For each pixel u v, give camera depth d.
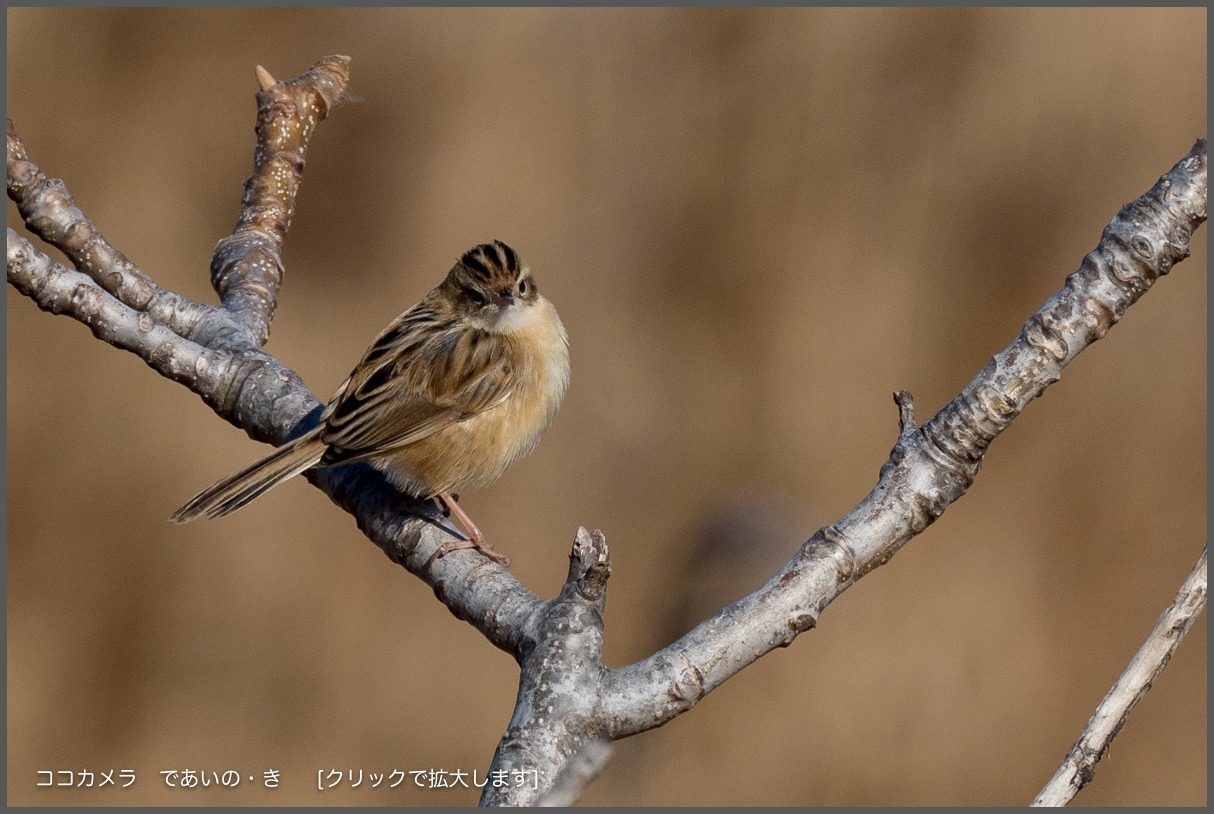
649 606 13.72
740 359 16.36
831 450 15.37
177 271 17.67
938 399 15.59
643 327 17.09
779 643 4.40
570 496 16.19
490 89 18.62
